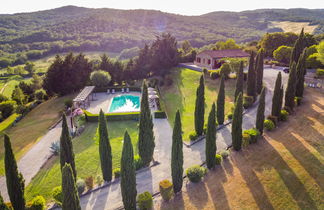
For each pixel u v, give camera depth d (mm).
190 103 41375
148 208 16656
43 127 35875
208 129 19672
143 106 21094
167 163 23531
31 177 22703
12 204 15836
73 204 12820
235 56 59562
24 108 45812
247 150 22750
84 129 33281
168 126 33250
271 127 25703
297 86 31828
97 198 18906
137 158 22500
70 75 52469
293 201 15984
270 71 52062
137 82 61750
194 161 23047
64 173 12320
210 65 58344
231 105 35500
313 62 49094
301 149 21234
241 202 16391
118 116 36125
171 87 51906
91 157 25156
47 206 18438
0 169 24891
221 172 20062
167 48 65188
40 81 65188
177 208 16656
